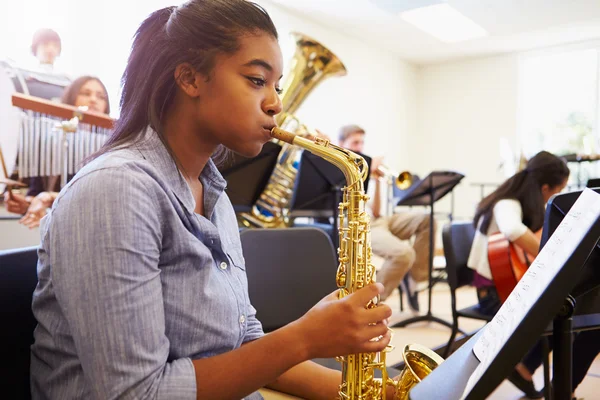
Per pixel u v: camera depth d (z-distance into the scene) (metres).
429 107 6.83
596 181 1.32
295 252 1.55
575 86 5.92
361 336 0.66
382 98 6.23
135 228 0.61
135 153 0.72
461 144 6.60
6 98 2.79
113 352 0.57
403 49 6.18
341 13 5.01
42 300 0.70
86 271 0.58
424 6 4.79
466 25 5.32
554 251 0.67
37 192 2.88
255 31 0.72
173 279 0.70
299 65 2.94
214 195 0.86
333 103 5.52
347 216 0.96
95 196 0.60
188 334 0.71
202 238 0.76
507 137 6.27
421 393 0.62
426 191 3.36
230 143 0.75
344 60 5.64
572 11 4.85
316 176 2.71
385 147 6.35
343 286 0.94
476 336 0.75
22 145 2.82
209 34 0.71
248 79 0.72
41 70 3.11
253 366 0.64
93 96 3.22
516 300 0.66
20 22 3.07
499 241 2.19
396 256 3.38
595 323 1.16
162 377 0.61
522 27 5.34
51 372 0.71
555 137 6.05
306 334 0.65
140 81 0.76
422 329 3.09
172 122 0.77
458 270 2.39
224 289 0.76
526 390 2.13
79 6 3.37
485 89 6.43
